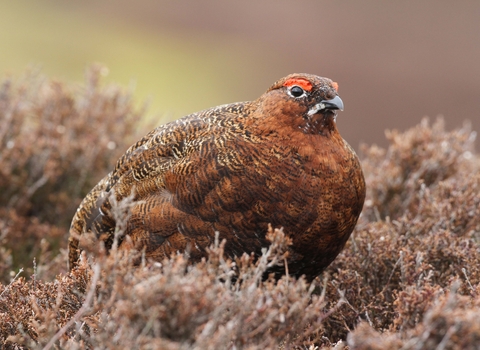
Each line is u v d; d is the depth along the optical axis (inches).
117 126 516.4
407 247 331.9
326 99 293.1
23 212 448.5
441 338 218.5
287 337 246.2
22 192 455.8
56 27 1284.4
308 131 292.8
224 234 286.8
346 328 297.3
